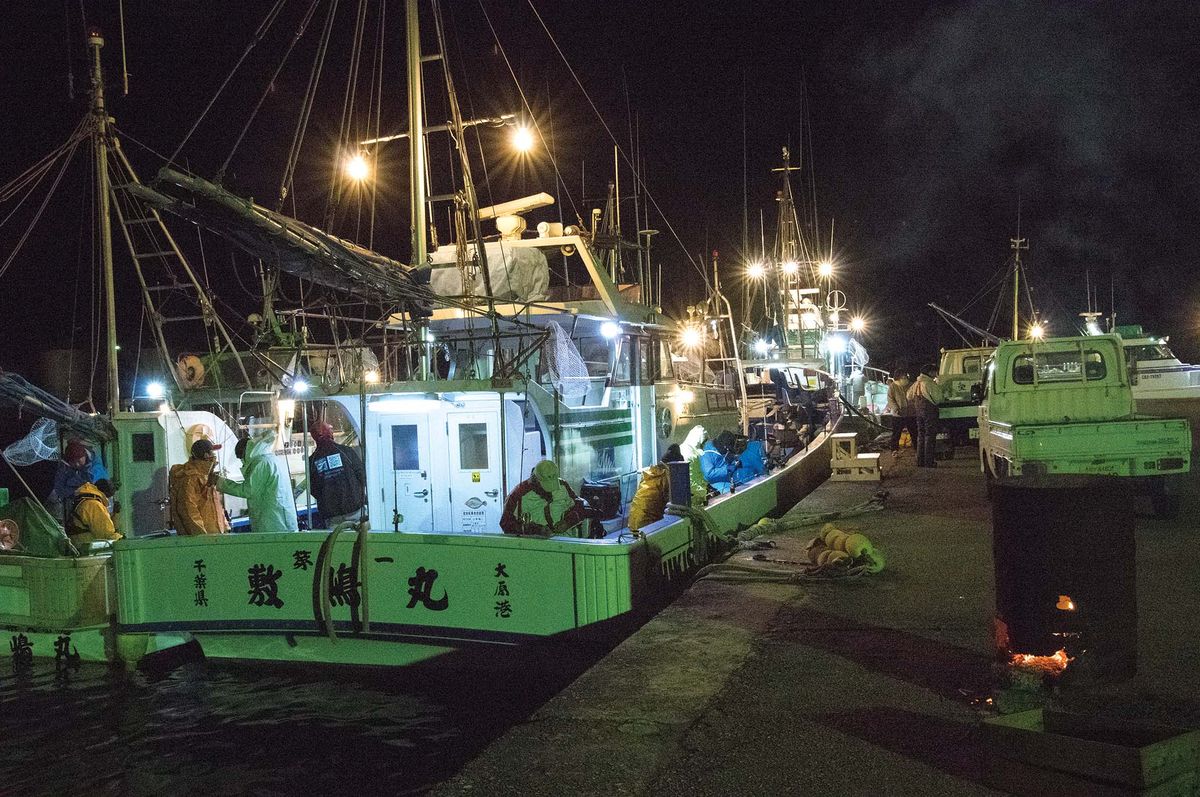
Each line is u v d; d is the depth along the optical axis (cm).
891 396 1833
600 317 1084
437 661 806
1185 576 684
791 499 1320
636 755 399
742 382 1669
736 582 730
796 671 504
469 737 718
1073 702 434
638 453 1187
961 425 1941
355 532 813
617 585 709
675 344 1591
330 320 916
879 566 746
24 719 770
